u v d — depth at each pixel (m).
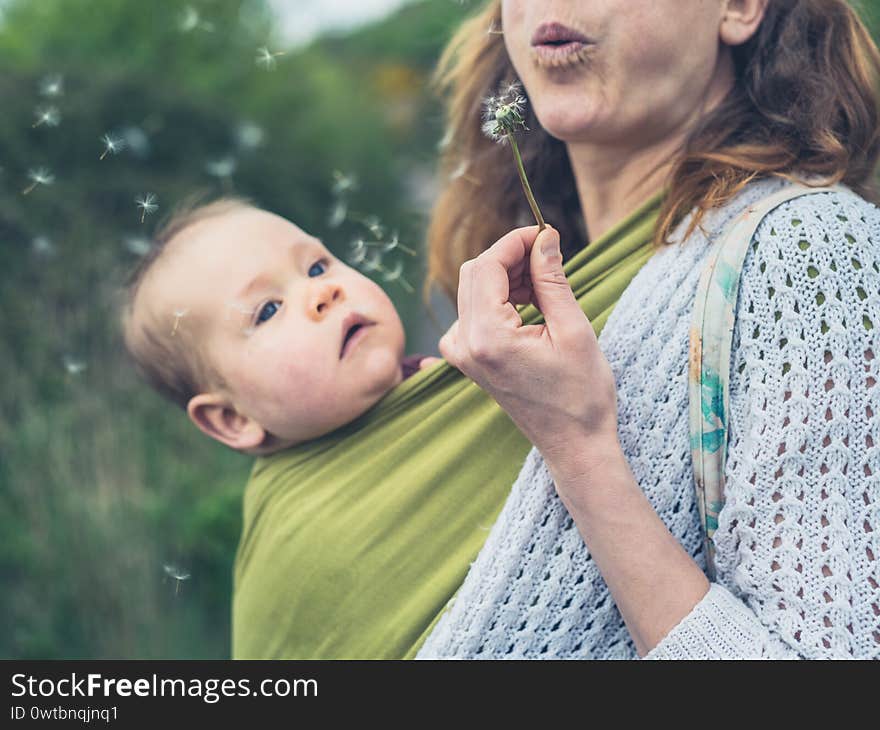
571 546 1.23
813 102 1.37
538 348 1.15
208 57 7.26
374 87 9.60
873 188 1.44
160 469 4.36
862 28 1.46
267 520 1.64
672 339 1.23
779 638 1.09
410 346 5.43
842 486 1.11
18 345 4.41
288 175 6.43
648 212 1.38
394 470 1.48
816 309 1.15
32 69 5.50
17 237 4.72
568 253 1.91
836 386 1.12
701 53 1.37
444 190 2.06
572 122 1.37
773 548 1.12
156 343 1.70
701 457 1.20
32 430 4.25
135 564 4.06
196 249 1.67
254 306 1.60
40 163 5.13
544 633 1.24
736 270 1.20
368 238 6.61
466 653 1.26
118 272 4.25
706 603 1.11
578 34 1.33
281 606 1.53
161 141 5.71
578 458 1.16
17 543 4.03
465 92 1.92
